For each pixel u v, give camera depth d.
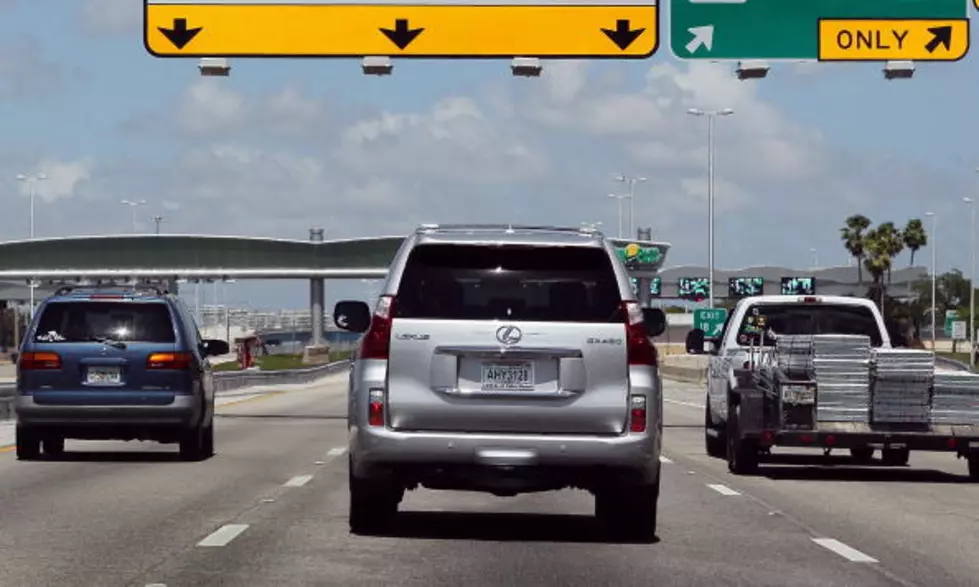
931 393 19.34
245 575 10.94
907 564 11.95
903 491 18.28
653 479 12.49
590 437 12.17
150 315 21.27
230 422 34.69
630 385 12.21
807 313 21.88
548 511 15.62
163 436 21.61
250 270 94.88
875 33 28.75
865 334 21.70
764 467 22.05
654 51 28.73
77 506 15.49
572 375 12.17
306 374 79.69
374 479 12.39
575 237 12.50
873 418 19.33
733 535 13.71
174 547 12.39
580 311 12.29
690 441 28.20
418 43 28.88
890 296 140.12
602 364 12.20
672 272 156.00
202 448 22.53
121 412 20.97
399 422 12.17
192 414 21.31
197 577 10.83
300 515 14.77
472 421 12.15
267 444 26.17
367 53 28.89
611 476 12.27
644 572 11.37
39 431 21.28
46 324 21.12
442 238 12.37
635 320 12.29
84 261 95.31
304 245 96.88
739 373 20.44
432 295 12.31
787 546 12.97
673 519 15.02
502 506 16.05
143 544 12.56
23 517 14.48
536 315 12.26
